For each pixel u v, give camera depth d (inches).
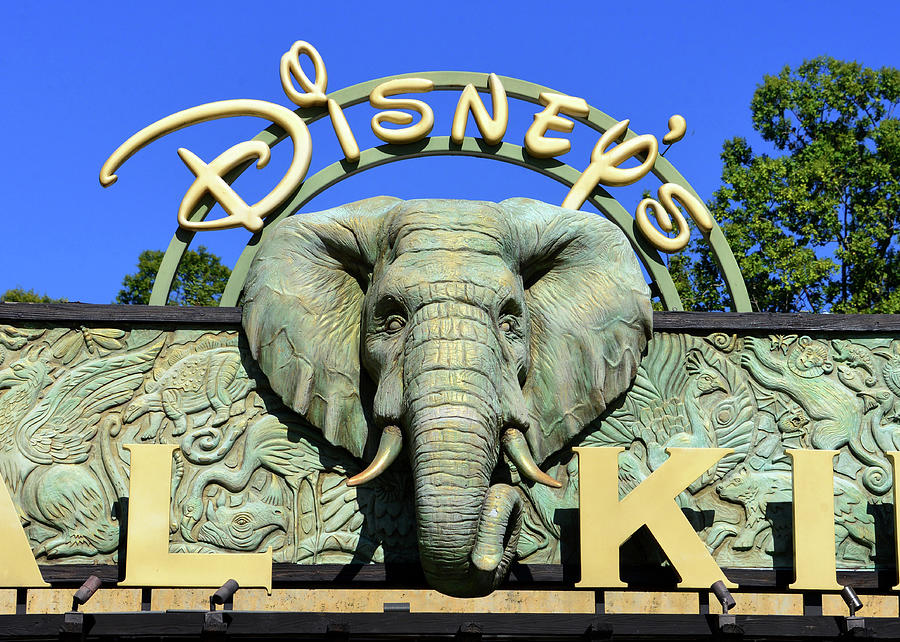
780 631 326.3
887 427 376.2
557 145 410.0
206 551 355.6
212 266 985.5
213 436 362.9
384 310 335.3
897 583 358.0
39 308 366.3
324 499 359.6
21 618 310.7
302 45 414.3
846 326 379.2
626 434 369.4
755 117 852.6
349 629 311.7
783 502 368.8
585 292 363.3
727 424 373.1
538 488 362.6
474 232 339.0
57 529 357.1
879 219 812.6
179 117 404.2
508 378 329.7
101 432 362.6
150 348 368.5
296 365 357.4
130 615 310.2
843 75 840.9
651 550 359.6
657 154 414.9
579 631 321.4
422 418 315.9
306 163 402.3
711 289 797.2
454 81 418.9
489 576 320.8
